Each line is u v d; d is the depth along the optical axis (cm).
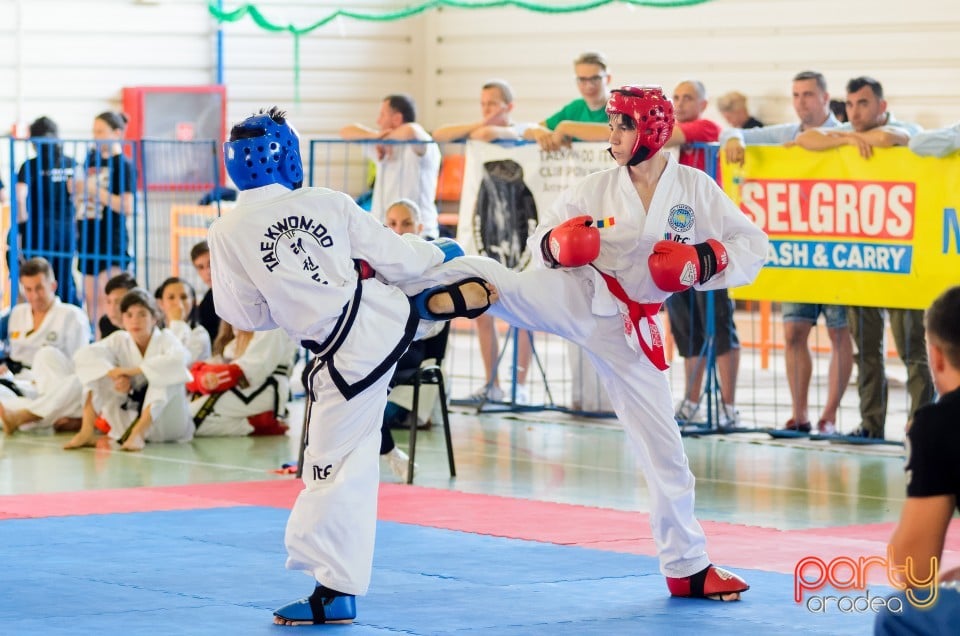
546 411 1158
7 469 880
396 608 529
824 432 1015
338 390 507
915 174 916
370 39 1833
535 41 1766
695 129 1011
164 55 1725
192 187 1630
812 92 977
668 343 1401
